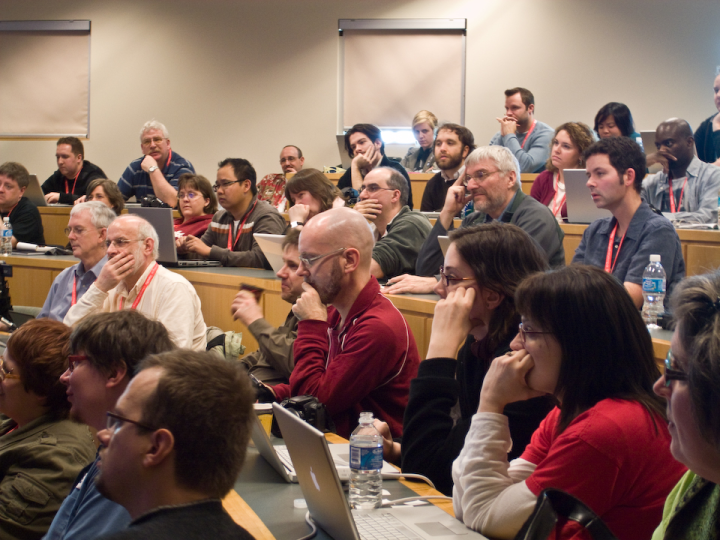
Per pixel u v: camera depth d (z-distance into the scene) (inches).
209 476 36.3
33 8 339.0
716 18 295.0
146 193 244.7
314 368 83.7
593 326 47.1
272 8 326.3
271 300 133.8
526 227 119.2
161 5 332.2
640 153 109.0
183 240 163.8
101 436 37.9
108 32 335.6
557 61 308.0
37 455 65.5
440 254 129.0
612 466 44.0
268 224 165.5
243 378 39.0
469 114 316.5
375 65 322.0
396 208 145.7
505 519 46.0
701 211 153.7
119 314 61.4
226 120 331.3
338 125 326.0
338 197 153.3
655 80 301.0
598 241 115.3
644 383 47.2
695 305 27.3
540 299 48.6
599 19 303.9
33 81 341.1
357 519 51.3
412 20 318.0
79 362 60.0
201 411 36.2
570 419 47.6
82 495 55.4
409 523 50.3
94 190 202.8
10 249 191.0
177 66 332.5
